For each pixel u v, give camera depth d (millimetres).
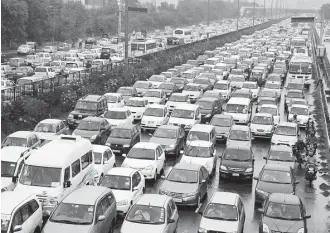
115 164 27031
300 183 27031
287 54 86688
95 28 126562
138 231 17062
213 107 41125
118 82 52438
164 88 50594
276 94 48031
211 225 18203
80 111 36625
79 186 20766
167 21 172875
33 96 40781
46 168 19875
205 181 23453
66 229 16188
